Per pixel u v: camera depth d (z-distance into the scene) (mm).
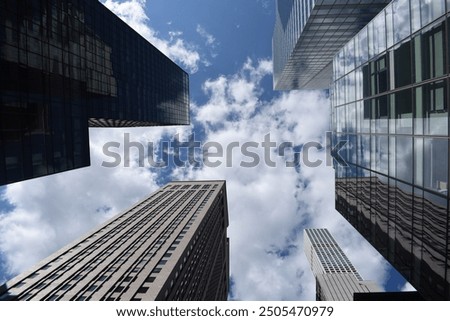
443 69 15883
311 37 59406
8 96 23984
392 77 21578
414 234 19172
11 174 24062
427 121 17391
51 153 29172
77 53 35500
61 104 31297
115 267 64375
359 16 49500
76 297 54188
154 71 70812
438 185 16516
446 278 16109
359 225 28531
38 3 28047
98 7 42531
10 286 56562
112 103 47594
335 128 35594
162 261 67625
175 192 135375
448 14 15398
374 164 24797
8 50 24109
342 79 32906
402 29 20094
